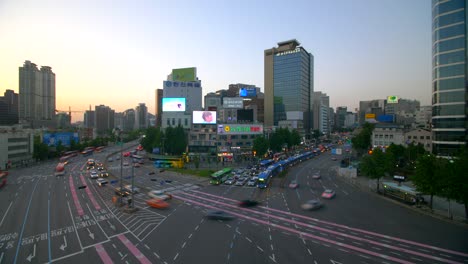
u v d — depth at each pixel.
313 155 160.12
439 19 87.69
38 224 45.84
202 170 104.75
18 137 124.31
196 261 32.94
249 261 32.91
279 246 37.19
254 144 130.25
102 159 144.38
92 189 72.69
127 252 35.44
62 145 161.00
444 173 48.50
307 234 41.44
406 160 102.88
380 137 133.38
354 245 37.50
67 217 49.50
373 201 61.16
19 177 92.06
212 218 49.00
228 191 71.06
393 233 41.66
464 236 40.25
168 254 34.81
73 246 37.34
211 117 138.75
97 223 46.34
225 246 37.19
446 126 85.88
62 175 95.44
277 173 99.19
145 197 64.50
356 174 90.94
